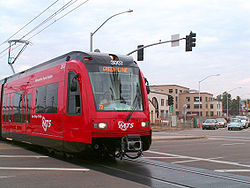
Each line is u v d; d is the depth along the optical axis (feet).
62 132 34.63
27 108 45.88
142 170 30.35
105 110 31.55
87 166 32.12
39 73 43.21
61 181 24.77
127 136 31.14
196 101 323.57
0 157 38.65
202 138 77.92
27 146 52.95
